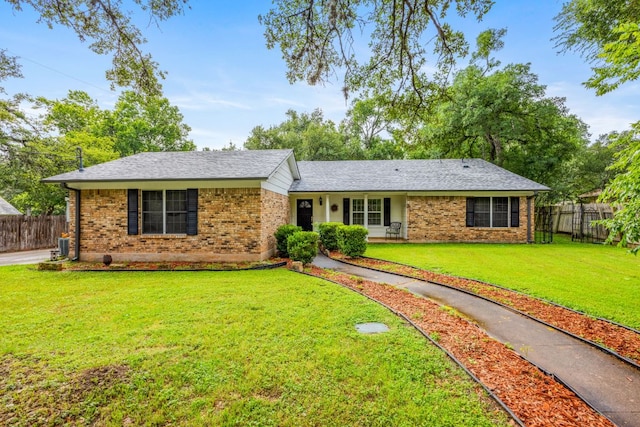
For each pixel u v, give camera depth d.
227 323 4.55
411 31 5.46
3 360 3.43
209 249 10.03
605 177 23.38
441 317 4.95
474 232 14.87
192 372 3.16
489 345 3.94
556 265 9.11
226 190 9.99
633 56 4.20
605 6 6.90
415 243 14.60
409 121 7.07
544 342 4.14
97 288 6.71
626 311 5.19
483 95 17.48
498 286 6.82
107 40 5.48
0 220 14.60
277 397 2.78
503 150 20.59
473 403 2.70
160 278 7.75
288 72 5.56
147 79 5.97
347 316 4.85
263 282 7.23
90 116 25.95
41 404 2.68
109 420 2.50
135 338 4.01
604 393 2.99
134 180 9.54
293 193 15.26
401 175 16.34
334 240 12.27
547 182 19.55
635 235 3.79
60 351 3.64
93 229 10.27
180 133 32.19
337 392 2.85
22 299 5.85
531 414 2.59
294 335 4.11
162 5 5.17
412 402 2.70
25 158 15.41
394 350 3.66
